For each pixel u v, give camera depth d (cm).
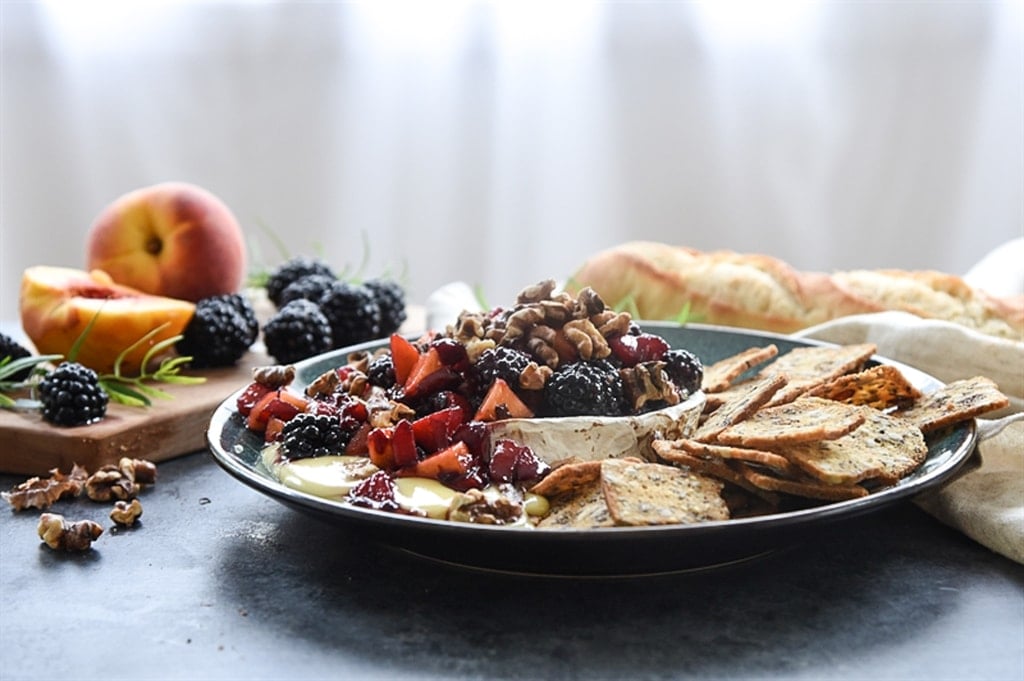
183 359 212
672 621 126
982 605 131
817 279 232
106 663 118
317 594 134
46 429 178
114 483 168
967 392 159
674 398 155
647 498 127
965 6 355
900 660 118
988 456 155
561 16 374
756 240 381
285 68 389
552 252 390
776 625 126
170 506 164
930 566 142
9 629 126
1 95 396
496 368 152
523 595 133
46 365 221
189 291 251
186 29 390
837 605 131
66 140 398
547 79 378
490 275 395
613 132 379
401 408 151
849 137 368
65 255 405
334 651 120
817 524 122
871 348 180
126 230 248
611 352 160
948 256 372
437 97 384
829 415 145
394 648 121
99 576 140
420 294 400
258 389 164
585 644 121
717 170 378
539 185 386
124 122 397
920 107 363
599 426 148
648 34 371
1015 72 356
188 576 139
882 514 160
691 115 375
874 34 361
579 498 138
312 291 254
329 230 399
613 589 134
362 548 148
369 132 390
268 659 119
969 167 365
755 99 371
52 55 392
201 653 120
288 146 395
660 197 383
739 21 366
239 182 399
